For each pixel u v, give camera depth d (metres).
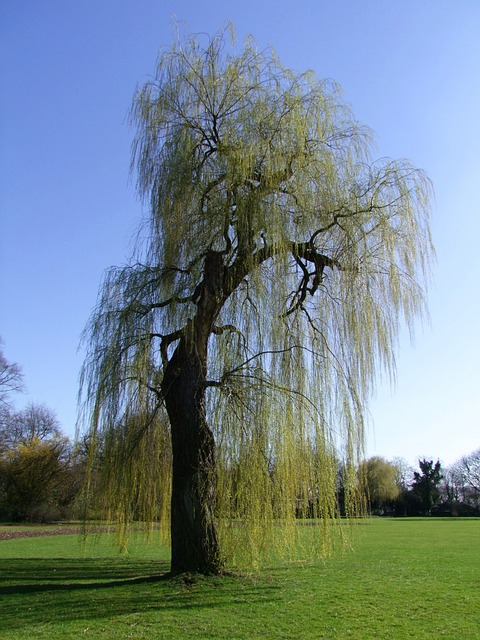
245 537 11.12
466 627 9.45
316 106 12.79
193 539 11.96
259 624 9.07
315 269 12.95
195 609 9.83
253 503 11.05
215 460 11.52
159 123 13.09
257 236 12.23
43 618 9.26
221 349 11.67
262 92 12.68
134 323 12.12
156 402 12.65
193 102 12.95
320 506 11.56
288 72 12.86
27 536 33.22
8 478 48.47
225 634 8.48
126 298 12.37
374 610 10.67
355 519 11.89
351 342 12.37
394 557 20.80
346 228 12.52
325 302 12.80
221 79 12.95
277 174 12.22
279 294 11.73
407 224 13.01
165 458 14.30
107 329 12.21
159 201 12.42
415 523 50.88
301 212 12.32
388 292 12.82
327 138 12.89
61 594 11.26
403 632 9.05
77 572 15.80
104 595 10.89
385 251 12.86
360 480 12.16
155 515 14.38
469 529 40.19
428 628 9.35
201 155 12.95
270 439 11.21
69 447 50.59
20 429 60.69
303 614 9.92
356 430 12.01
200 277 12.44
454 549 24.25
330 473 11.61
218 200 12.32
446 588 13.49
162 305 12.41
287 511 11.28
